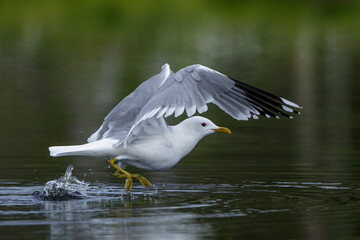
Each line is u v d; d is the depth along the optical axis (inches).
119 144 389.7
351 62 1146.7
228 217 352.8
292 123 735.1
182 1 1686.8
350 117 757.9
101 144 391.9
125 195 418.3
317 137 652.7
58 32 1397.6
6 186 445.4
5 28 1413.6
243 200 398.3
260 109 398.3
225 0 1716.3
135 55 1206.9
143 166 409.7
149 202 395.5
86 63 1135.0
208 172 495.8
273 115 398.3
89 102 847.7
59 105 829.8
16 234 321.4
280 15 1603.1
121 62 1141.1
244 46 1305.4
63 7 1563.7
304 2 1705.2
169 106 370.0
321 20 1565.0
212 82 382.0
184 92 372.2
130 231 325.1
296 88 933.8
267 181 460.1
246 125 733.3
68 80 997.2
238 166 518.6
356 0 1697.8
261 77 1012.5
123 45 1301.7
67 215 361.7
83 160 553.0
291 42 1352.1
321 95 889.5
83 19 1498.5
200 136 410.9
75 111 790.5
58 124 718.5
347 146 603.5
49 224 340.8
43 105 831.1
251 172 493.7
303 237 313.6
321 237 313.6
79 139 642.8
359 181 456.1
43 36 1363.2
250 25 1515.7
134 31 1434.5
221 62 1140.5
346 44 1326.3
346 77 1018.1
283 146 609.3
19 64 1117.1
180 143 405.4
